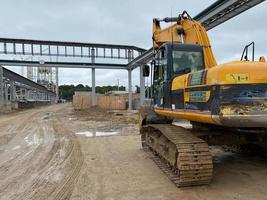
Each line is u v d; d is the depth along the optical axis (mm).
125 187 6277
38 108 52938
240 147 8898
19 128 18562
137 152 10016
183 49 7441
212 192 5781
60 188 6328
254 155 8594
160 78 7863
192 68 7414
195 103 5781
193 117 5891
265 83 5000
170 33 8766
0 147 11531
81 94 46125
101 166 8148
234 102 4973
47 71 94750
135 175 7152
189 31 8219
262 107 4980
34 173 7566
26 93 71250
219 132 6902
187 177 5875
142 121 9766
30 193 6066
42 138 13914
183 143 6125
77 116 29406
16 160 9109
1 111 38281
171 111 7000
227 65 5039
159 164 7711
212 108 5188
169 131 7078
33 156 9672
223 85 4996
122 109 40594
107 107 40969
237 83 4984
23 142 12750
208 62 7594
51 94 101062
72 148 11055
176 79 6793
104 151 10359
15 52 36844
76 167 8102
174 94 6844
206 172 5871
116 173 7383
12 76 44500
